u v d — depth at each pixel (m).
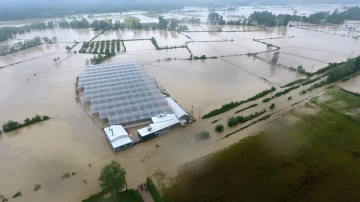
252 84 112.25
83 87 107.69
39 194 58.47
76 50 167.75
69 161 68.12
